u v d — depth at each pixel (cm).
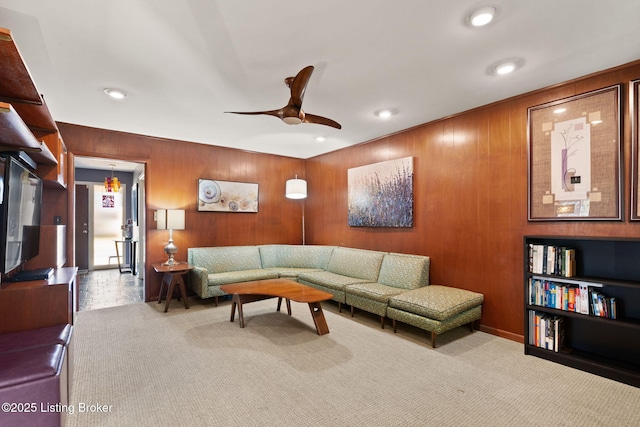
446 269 359
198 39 205
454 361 256
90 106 322
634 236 233
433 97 304
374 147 456
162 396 204
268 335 311
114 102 312
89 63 235
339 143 486
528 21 186
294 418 182
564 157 269
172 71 248
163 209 428
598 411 190
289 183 520
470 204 337
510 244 304
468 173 339
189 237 474
